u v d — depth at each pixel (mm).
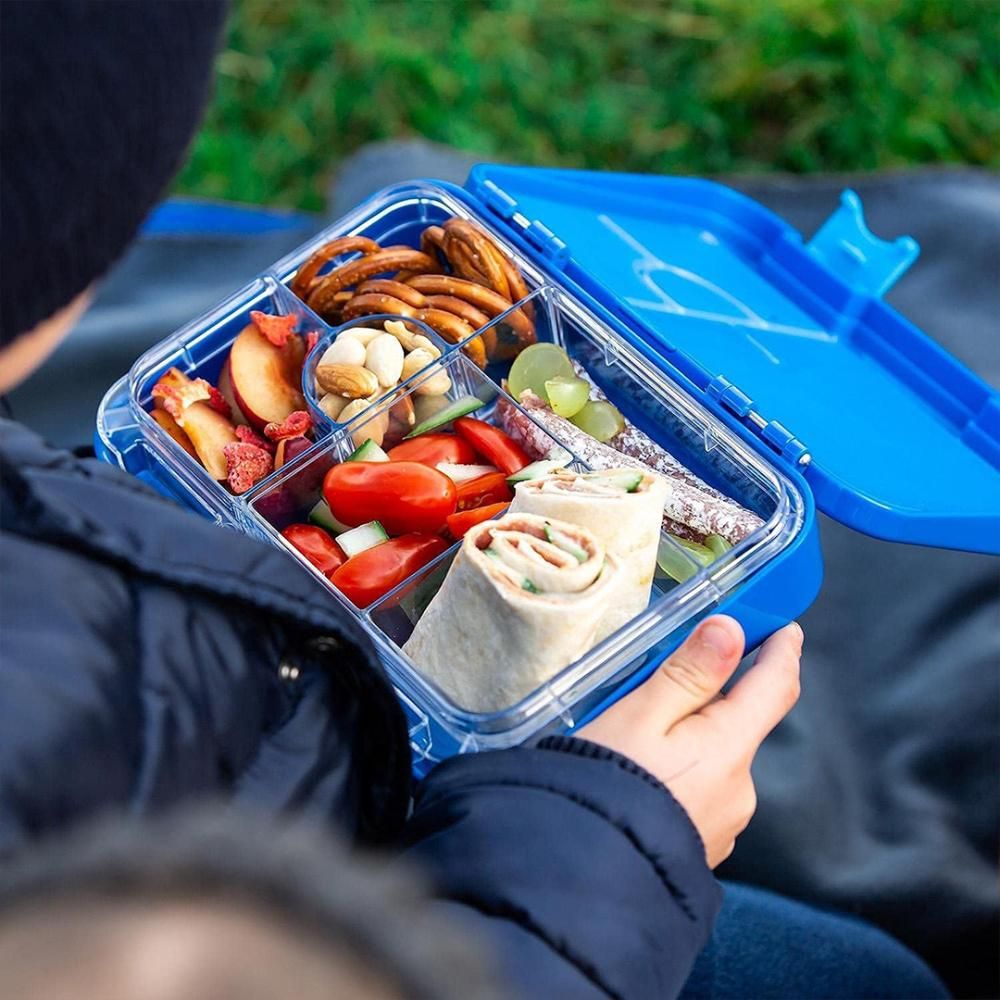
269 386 1294
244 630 739
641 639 1084
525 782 827
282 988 297
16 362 658
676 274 1461
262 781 747
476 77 2781
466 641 1058
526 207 1437
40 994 289
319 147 2723
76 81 566
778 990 1359
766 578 1163
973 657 1740
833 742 1719
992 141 2723
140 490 734
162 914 303
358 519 1211
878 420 1364
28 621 636
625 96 2805
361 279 1360
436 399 1313
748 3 2861
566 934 750
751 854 1627
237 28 2818
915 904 1609
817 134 2748
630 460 1248
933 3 2824
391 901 319
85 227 607
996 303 2037
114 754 633
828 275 1475
